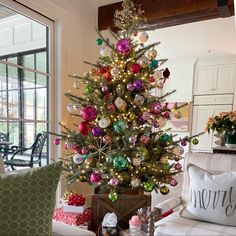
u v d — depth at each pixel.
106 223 1.70
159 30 3.81
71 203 1.83
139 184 1.81
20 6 2.12
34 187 0.96
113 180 1.69
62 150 2.52
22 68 2.27
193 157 1.85
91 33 2.93
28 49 2.31
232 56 5.11
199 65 5.45
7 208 0.91
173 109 2.12
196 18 2.72
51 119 2.51
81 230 1.06
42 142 2.46
